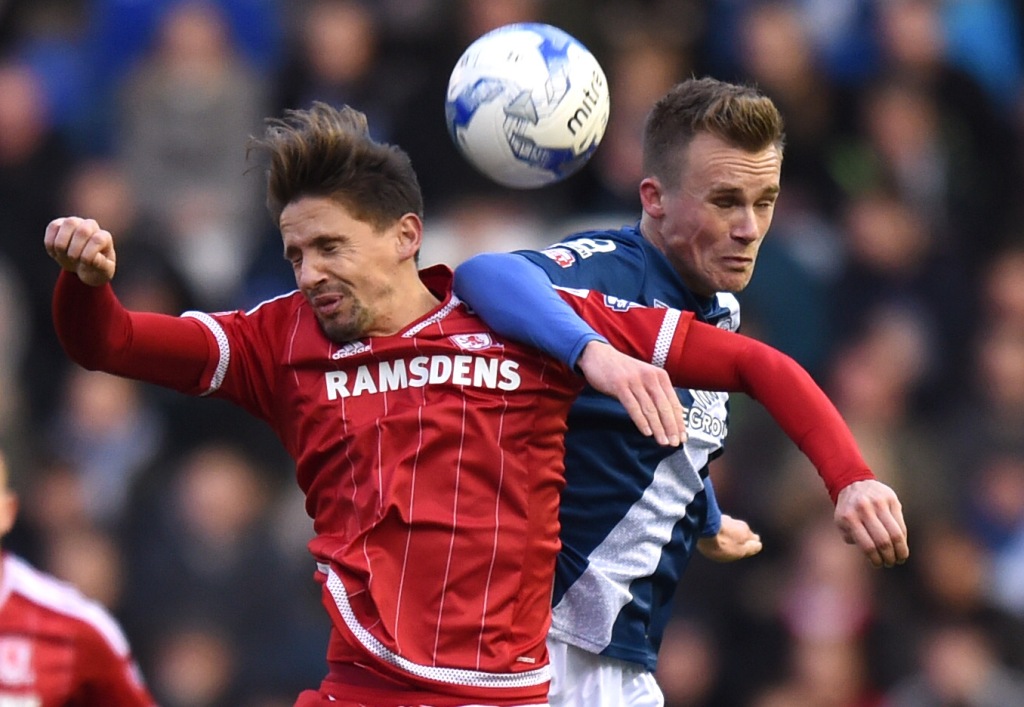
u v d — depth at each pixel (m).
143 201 38.00
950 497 33.78
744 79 38.69
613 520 16.72
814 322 36.44
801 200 38.66
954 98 41.53
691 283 16.91
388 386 15.45
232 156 38.38
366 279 15.33
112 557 31.69
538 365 15.49
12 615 19.44
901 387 35.53
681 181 16.52
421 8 37.44
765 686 30.72
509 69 17.02
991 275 38.22
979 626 32.19
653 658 17.31
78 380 34.41
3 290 36.66
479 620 15.12
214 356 15.64
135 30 40.34
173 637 30.84
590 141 17.28
